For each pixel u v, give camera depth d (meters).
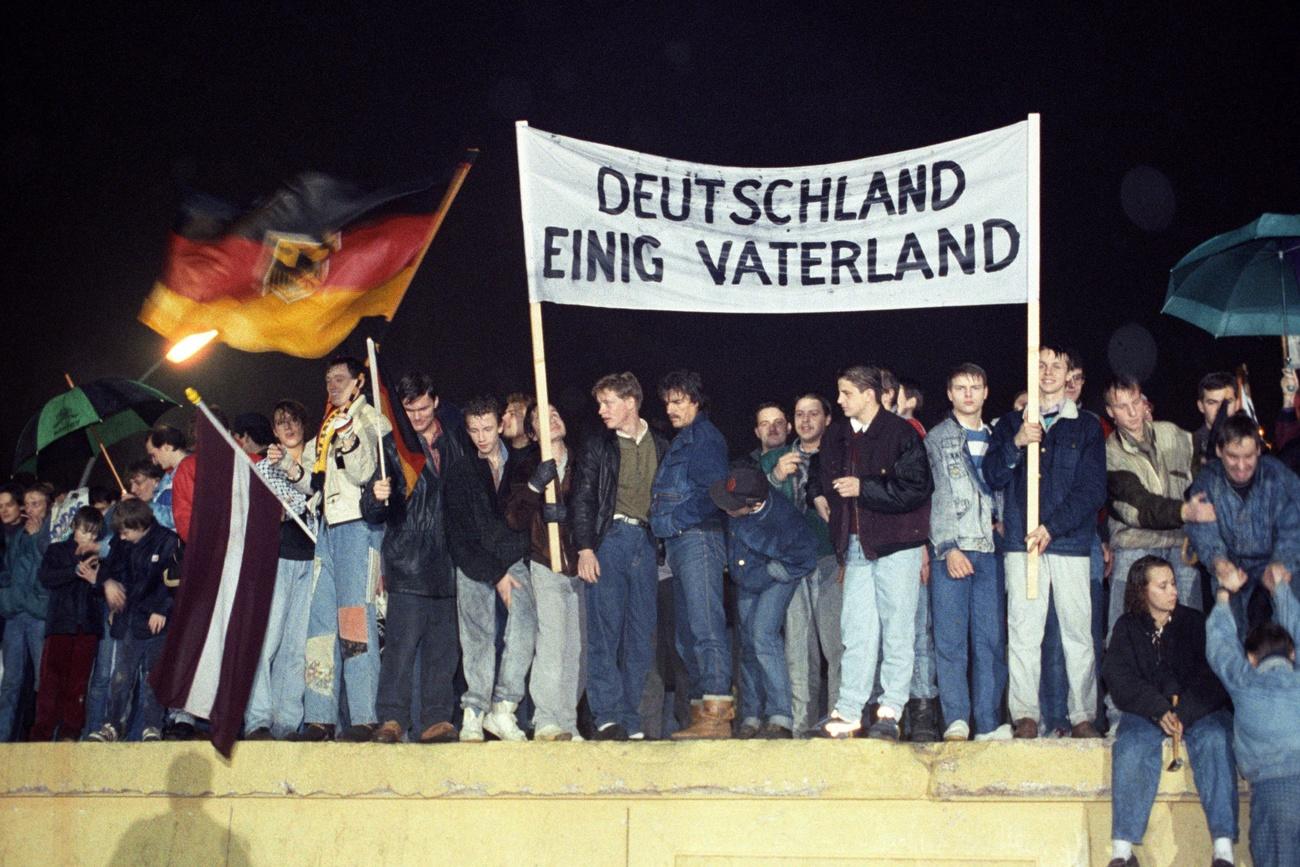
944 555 8.36
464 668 8.66
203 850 8.51
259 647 8.65
